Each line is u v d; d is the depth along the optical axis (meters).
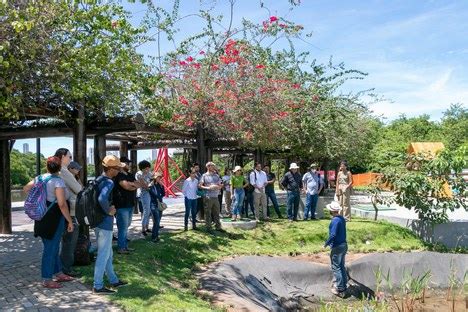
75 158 9.20
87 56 8.07
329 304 10.04
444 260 12.34
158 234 11.04
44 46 7.76
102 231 6.46
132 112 10.55
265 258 10.94
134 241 10.45
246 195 15.40
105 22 8.21
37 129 10.46
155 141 17.95
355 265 11.41
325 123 19.08
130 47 9.58
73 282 7.04
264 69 15.84
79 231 7.90
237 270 9.92
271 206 18.88
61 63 7.92
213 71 14.69
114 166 6.48
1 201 11.89
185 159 24.39
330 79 19.27
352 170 44.94
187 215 12.27
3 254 9.16
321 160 26.95
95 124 10.23
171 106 12.93
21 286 6.82
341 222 10.41
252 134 15.68
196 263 10.09
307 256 12.16
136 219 15.25
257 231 13.26
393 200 14.98
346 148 24.20
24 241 10.73
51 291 6.58
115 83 9.13
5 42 6.82
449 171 14.26
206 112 14.23
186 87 14.10
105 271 6.85
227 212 16.02
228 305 7.72
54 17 7.77
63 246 7.21
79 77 8.32
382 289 11.17
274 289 10.04
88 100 8.94
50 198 6.65
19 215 17.03
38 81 8.18
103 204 6.34
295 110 18.08
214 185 12.52
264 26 14.56
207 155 16.72
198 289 8.45
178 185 30.83
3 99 7.39
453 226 14.39
